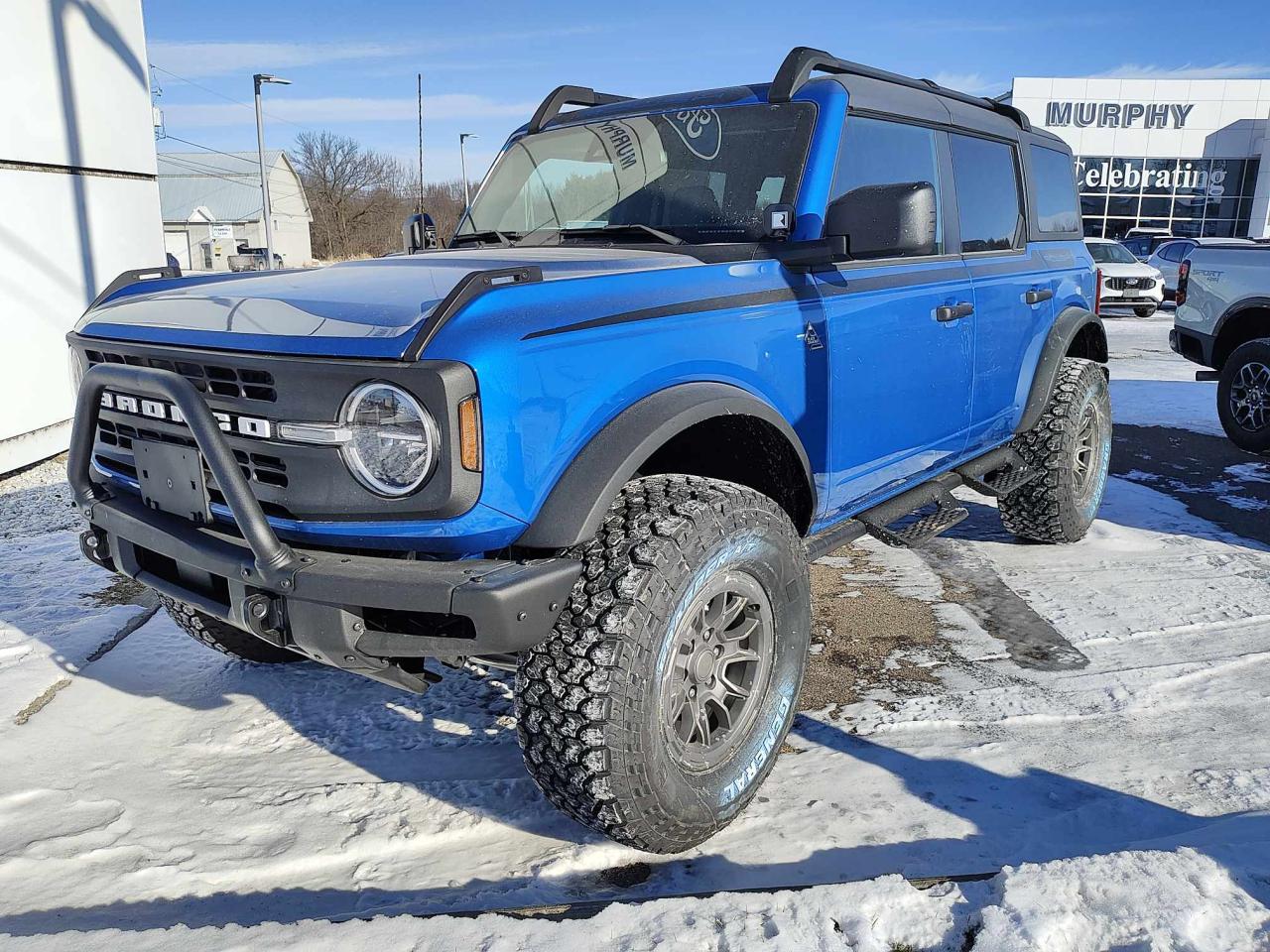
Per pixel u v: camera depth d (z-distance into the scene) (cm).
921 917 190
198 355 219
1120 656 344
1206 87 3141
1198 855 202
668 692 217
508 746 289
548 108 390
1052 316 448
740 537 228
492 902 216
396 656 207
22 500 589
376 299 219
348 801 259
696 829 226
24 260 671
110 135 789
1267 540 485
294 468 209
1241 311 725
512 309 205
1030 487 452
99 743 292
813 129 311
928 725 296
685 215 317
